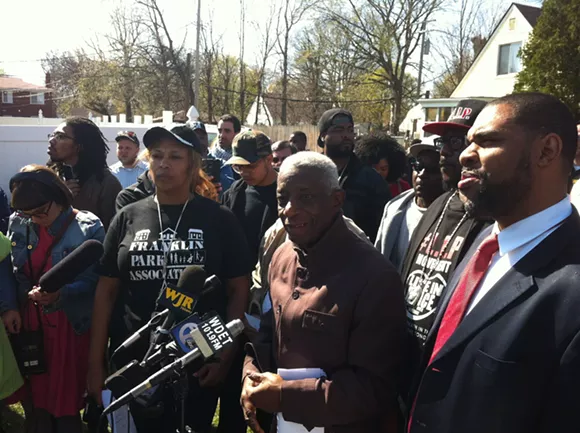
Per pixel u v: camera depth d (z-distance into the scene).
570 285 1.22
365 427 1.86
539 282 1.28
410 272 2.24
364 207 3.56
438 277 2.04
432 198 2.58
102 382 2.70
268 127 22.12
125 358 2.58
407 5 29.08
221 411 3.08
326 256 1.92
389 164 5.20
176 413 2.45
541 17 17.42
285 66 33.78
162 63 31.62
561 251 1.30
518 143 1.31
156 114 32.03
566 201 1.35
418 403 1.49
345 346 1.83
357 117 32.81
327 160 1.94
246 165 3.65
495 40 25.53
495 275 1.44
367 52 29.70
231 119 6.32
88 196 4.24
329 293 1.86
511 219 1.38
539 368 1.23
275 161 5.80
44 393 3.16
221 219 2.78
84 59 34.44
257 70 34.97
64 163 4.27
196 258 2.64
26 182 3.05
